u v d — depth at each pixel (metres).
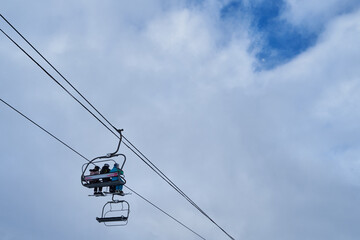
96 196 11.71
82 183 11.63
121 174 11.27
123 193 11.44
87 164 11.77
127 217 11.19
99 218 11.61
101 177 11.25
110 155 11.46
